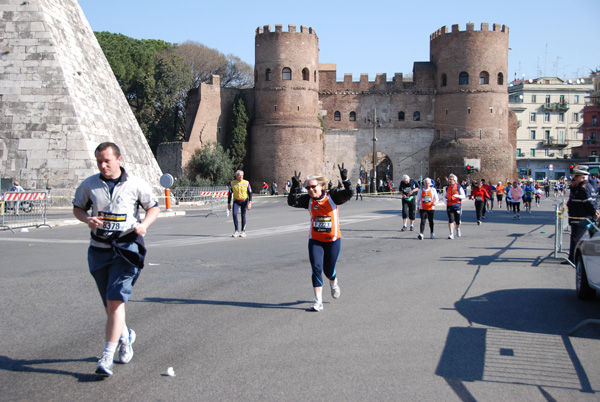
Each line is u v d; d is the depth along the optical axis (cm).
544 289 988
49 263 1199
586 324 741
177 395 502
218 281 1028
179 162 6650
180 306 831
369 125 7338
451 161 6925
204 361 592
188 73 7481
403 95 7331
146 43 9319
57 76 3166
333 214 820
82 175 3089
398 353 621
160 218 2717
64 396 498
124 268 558
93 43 3925
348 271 1161
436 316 784
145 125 7250
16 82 3156
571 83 10900
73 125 3130
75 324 728
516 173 7606
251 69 9281
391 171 7456
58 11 3456
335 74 7344
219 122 6994
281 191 6731
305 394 506
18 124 3120
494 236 1927
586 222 1173
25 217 2248
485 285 1016
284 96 6769
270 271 1138
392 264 1257
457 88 6962
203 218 2723
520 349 639
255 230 2031
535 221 2789
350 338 675
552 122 10475
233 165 6825
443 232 2047
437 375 556
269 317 771
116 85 4097
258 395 503
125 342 586
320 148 7069
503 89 6969
